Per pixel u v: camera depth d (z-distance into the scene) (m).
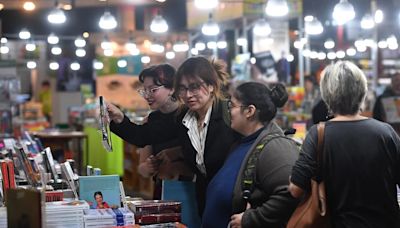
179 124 3.54
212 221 2.99
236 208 2.89
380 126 2.65
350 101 2.65
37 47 15.21
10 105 8.73
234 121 2.98
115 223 2.90
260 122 2.96
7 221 2.65
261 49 10.80
